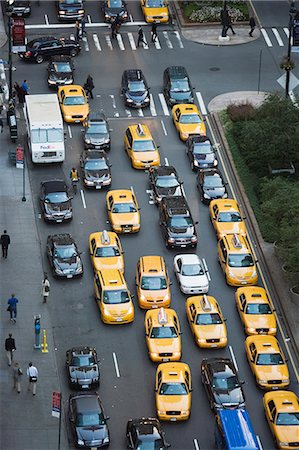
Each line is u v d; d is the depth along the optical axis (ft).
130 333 367.04
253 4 565.12
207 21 547.08
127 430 321.73
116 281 376.48
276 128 438.81
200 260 397.60
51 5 561.43
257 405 340.39
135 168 448.24
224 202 420.36
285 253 376.48
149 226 418.51
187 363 355.56
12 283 385.09
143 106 485.56
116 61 519.60
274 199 396.78
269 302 376.07
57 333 364.99
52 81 494.59
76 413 322.75
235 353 360.07
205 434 327.88
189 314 368.27
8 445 319.68
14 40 471.21
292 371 353.72
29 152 456.04
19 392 338.34
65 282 387.75
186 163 453.58
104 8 546.67
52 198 418.31
